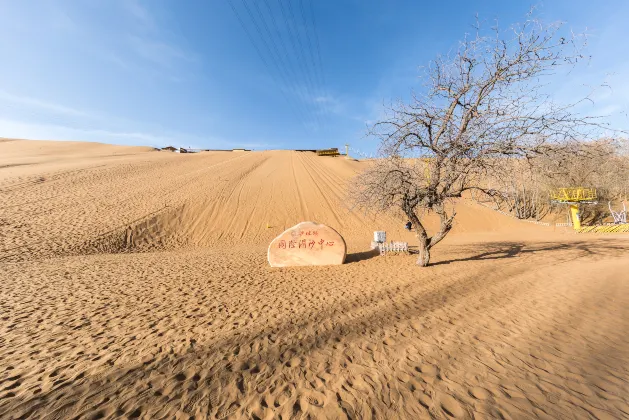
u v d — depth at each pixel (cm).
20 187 2084
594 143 607
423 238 971
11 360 392
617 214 2216
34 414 276
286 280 838
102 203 1978
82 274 925
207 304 622
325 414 272
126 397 304
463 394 297
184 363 373
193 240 1759
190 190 2459
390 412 273
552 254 1139
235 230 1948
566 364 351
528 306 559
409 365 356
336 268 995
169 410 282
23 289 759
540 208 2600
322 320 517
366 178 887
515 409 272
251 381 331
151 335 465
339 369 352
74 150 4791
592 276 755
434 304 588
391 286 737
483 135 689
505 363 355
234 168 3447
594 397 289
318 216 2248
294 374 344
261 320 523
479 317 511
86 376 346
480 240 1711
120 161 3425
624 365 347
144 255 1329
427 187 830
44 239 1402
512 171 707
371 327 480
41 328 505
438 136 778
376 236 1324
